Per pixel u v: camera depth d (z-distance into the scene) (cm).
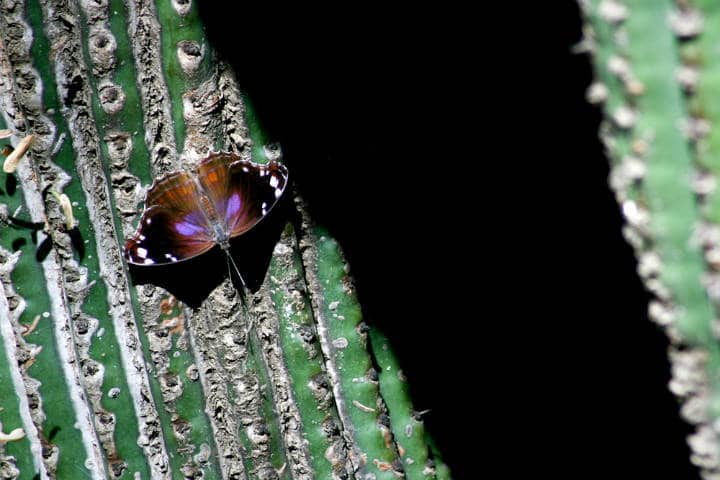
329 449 114
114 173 112
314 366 114
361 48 115
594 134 118
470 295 118
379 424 115
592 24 101
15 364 113
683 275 102
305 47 113
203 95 112
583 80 116
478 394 118
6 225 112
